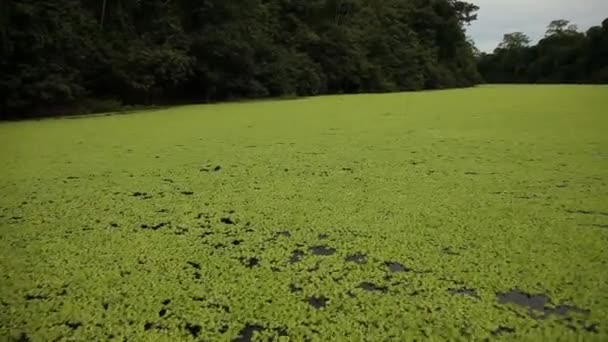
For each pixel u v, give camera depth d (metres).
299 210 4.41
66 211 4.57
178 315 2.69
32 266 3.36
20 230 4.08
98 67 15.21
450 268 3.13
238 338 2.46
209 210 4.50
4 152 7.54
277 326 2.54
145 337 2.49
